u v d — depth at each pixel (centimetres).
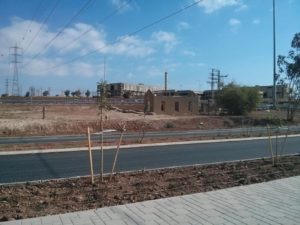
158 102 6431
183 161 1470
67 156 1614
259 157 1587
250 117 5091
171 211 692
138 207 716
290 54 4922
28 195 834
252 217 663
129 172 1149
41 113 5056
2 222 622
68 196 820
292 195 820
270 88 11975
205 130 3672
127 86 12419
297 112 6075
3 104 6856
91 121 3591
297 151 1817
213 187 903
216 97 6781
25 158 1554
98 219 641
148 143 2195
